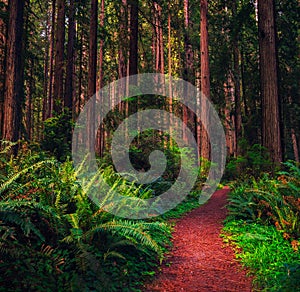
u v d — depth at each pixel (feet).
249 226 23.30
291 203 22.35
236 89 75.82
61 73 53.52
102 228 15.44
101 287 12.37
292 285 12.42
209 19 78.95
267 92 34.99
